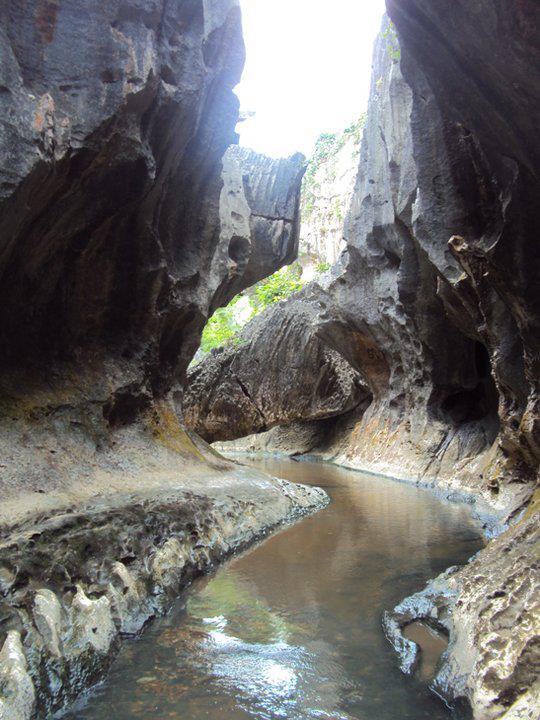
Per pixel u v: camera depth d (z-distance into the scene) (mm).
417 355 14453
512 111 4543
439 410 14414
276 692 3723
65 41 5301
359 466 16703
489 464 11227
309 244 32438
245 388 20703
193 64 6875
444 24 4238
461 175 6461
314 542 7840
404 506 10734
